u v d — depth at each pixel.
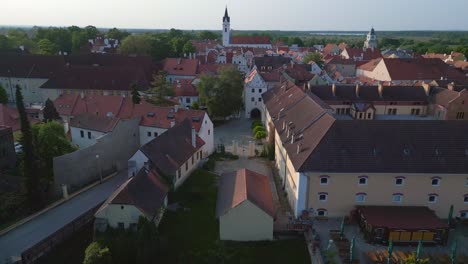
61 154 57.56
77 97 78.25
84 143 67.00
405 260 36.81
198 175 59.06
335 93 89.00
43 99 103.69
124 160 63.28
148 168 49.59
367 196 44.78
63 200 50.16
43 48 157.75
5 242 41.25
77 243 42.09
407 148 44.75
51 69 110.50
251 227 42.12
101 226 41.91
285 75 106.06
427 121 46.50
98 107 74.38
